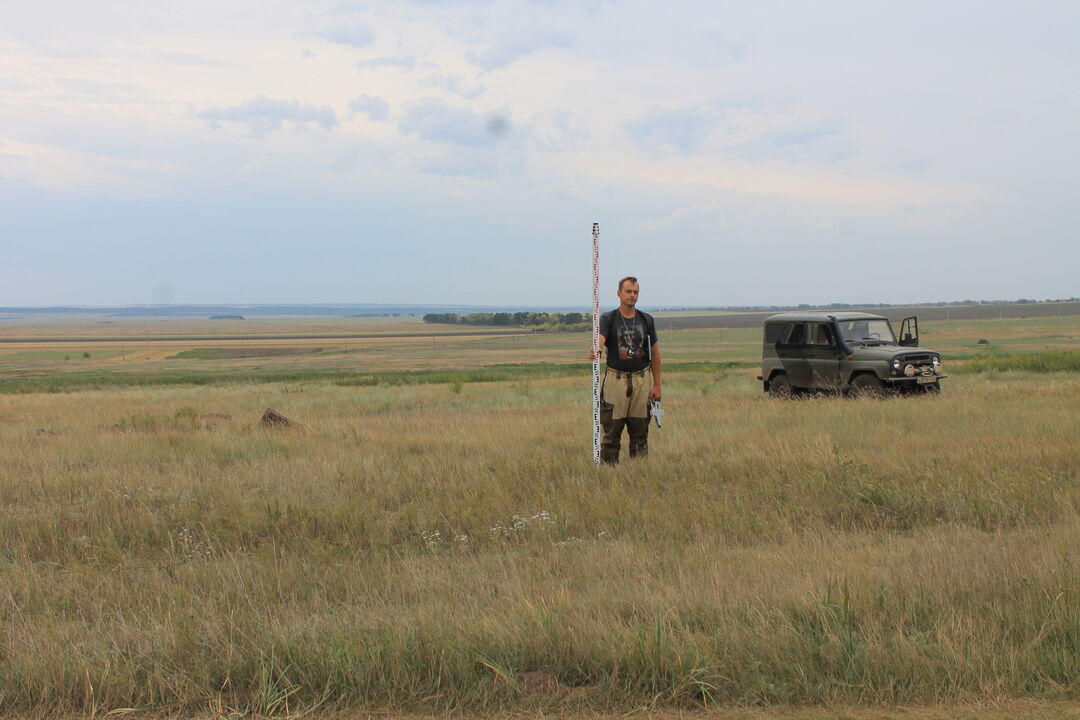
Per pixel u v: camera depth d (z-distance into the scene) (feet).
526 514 23.73
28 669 12.88
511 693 12.37
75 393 108.37
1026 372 88.89
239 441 40.88
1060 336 299.17
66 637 14.35
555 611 14.65
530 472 30.01
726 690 12.35
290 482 29.43
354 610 15.71
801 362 60.49
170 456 36.73
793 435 37.58
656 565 18.37
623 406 31.50
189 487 29.27
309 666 12.93
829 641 13.30
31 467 33.96
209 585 17.79
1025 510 22.70
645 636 13.26
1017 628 13.87
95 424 53.11
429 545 21.03
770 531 21.66
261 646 13.58
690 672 12.41
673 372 128.57
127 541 22.85
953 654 12.83
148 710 12.31
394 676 12.56
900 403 49.93
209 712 12.12
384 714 12.07
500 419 50.44
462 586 17.22
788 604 14.79
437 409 63.00
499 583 17.26
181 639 13.97
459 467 31.17
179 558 21.03
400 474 30.25
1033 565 16.51
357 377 159.84
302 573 18.72
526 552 20.38
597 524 22.97
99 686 12.51
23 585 17.94
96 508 25.75
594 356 30.17
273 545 21.04
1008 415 42.73
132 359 404.16
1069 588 15.08
